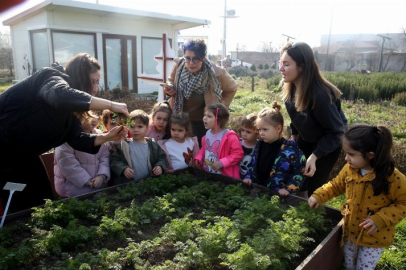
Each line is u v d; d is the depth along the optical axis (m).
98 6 13.36
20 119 2.81
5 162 3.06
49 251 2.40
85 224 2.88
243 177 4.18
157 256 2.40
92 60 3.02
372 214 2.61
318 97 3.15
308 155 3.91
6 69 29.08
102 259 2.21
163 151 4.18
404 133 9.86
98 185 3.75
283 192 3.38
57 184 3.85
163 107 4.44
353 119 11.30
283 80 3.60
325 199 2.94
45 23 13.50
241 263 2.07
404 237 3.95
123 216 2.77
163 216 3.00
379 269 3.40
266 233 2.45
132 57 16.38
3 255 2.21
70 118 3.06
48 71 2.83
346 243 2.84
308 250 2.58
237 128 7.53
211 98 4.49
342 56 45.44
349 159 2.63
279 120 3.57
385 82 18.03
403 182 2.51
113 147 3.98
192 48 4.03
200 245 2.34
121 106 2.84
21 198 3.29
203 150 4.31
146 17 15.27
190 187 3.79
